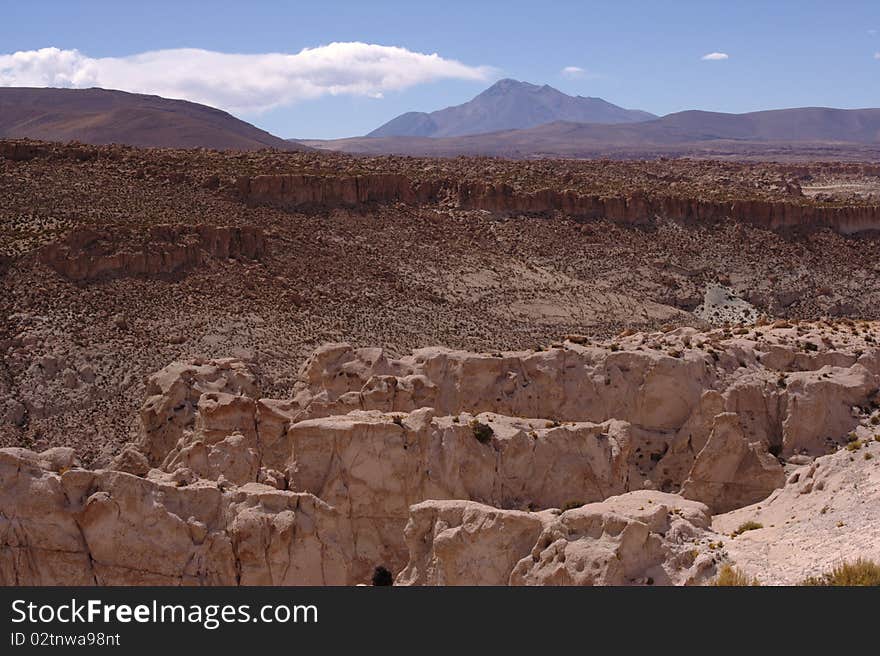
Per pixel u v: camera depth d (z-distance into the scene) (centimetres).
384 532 5459
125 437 8169
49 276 10425
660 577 4138
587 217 16338
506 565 4403
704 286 14800
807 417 6531
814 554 4191
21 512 4572
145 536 4597
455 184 16350
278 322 10838
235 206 14075
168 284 10988
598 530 4238
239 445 5725
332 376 6850
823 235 16512
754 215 16738
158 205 13362
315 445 5538
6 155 14025
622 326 12838
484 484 5728
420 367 6938
